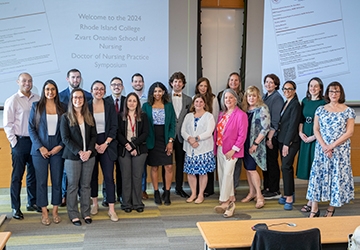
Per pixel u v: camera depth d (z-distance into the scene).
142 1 4.95
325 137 3.93
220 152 4.39
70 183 3.88
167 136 4.46
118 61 4.98
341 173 3.92
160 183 5.29
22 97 3.99
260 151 4.47
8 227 3.85
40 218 4.11
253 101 4.38
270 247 2.01
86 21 4.86
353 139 5.42
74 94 3.70
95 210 4.27
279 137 4.46
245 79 5.25
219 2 5.15
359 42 5.34
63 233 3.71
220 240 2.22
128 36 4.96
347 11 5.28
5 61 4.75
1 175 4.86
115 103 4.47
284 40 5.24
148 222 4.02
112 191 4.09
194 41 5.09
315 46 5.29
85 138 3.81
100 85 3.98
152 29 5.00
